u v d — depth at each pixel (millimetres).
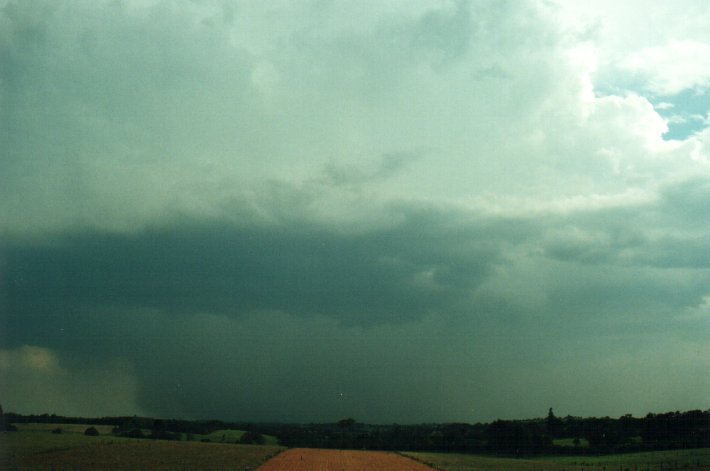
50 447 78375
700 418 109125
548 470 76312
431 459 93438
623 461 89625
